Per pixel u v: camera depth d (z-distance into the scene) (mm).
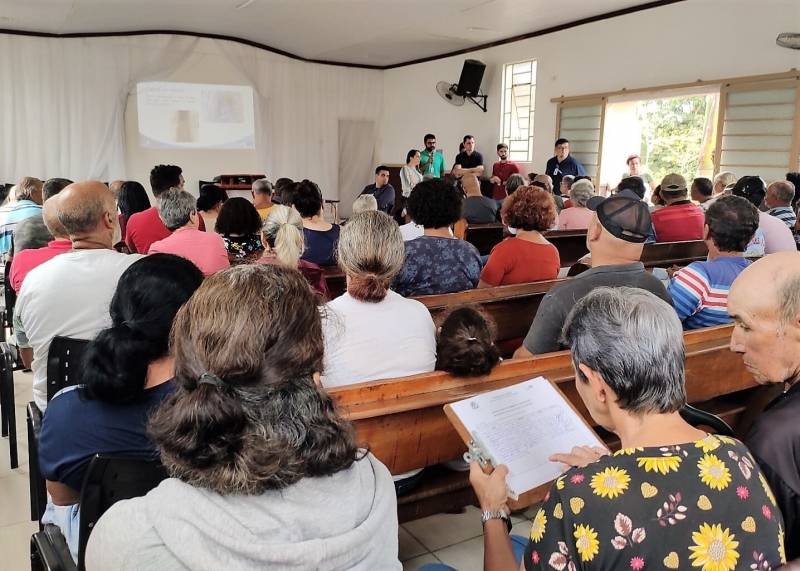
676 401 941
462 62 10242
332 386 1528
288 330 735
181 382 746
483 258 4148
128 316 1171
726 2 6434
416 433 1586
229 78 10672
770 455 1038
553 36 8531
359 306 1641
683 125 9047
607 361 949
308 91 11508
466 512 2184
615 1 7246
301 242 2730
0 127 9289
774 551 840
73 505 1341
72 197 1923
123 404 1149
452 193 2633
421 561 1906
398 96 11852
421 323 1695
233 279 758
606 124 7836
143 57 9961
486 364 1592
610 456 893
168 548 661
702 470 854
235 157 10984
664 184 4121
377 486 800
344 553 690
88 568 717
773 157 6199
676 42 6965
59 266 1806
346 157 12180
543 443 1238
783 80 6000
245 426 693
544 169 8891
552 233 4504
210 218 4973
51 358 1574
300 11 8484
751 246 3189
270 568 645
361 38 9758
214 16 9031
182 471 691
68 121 9656
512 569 1075
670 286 2107
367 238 1638
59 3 7840
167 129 10367
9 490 2373
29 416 1908
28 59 9305
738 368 2023
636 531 815
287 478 699
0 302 3879
